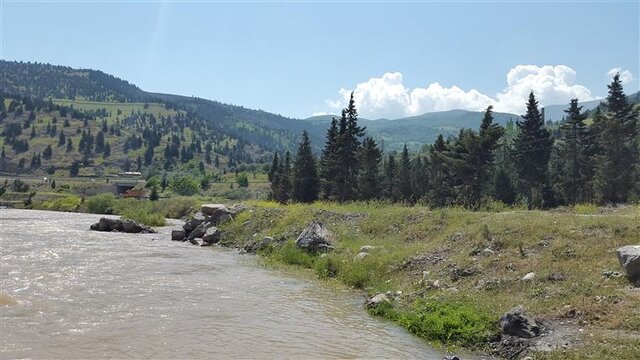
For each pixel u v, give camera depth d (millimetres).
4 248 29141
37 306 15375
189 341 12492
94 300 16531
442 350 12555
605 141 67500
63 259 25484
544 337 11984
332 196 78375
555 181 75875
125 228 45531
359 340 13172
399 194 84562
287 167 99625
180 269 23984
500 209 31500
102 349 11594
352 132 76500
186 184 175500
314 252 26812
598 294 13633
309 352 11977
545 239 18734
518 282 15883
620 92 72625
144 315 14875
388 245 24453
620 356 10289
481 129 69750
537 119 75250
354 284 20719
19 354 11016
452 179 74562
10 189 180875
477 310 14219
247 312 15820
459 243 21297
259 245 31578
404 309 15820
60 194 168125
